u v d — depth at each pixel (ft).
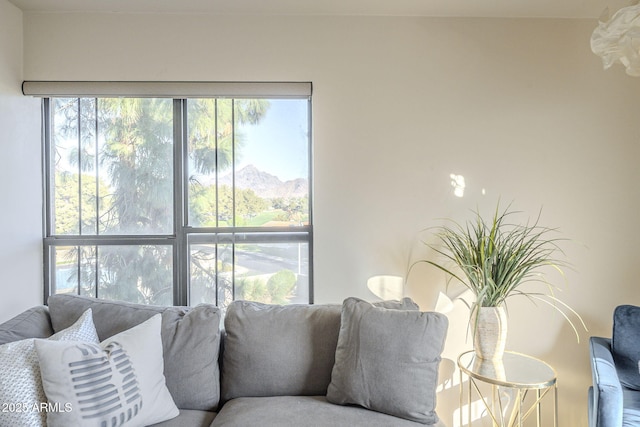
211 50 6.89
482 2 6.59
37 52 6.75
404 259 7.05
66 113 7.15
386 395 4.81
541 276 7.07
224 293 7.24
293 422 4.57
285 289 7.29
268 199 7.26
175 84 6.81
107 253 7.18
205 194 7.22
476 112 7.05
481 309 6.03
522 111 7.06
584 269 7.06
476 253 6.08
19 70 6.66
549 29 7.07
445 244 7.04
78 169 7.16
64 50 6.79
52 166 7.18
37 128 6.95
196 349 5.34
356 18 7.00
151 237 7.16
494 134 7.05
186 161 7.18
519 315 7.09
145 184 7.17
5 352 4.22
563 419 7.04
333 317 5.76
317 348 5.56
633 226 7.07
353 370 5.02
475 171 7.06
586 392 7.04
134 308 5.72
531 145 7.07
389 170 7.02
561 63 7.08
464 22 7.06
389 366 4.88
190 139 7.19
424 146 7.04
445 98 7.05
